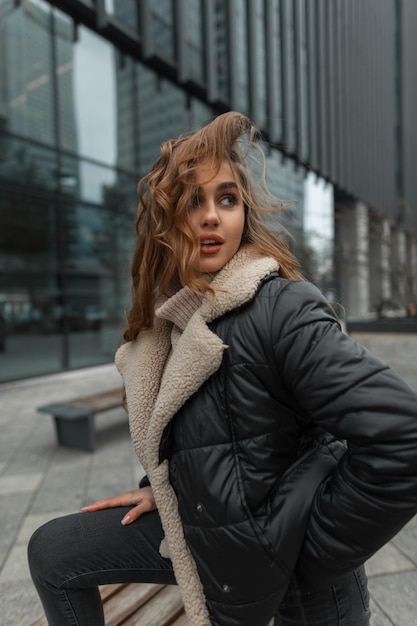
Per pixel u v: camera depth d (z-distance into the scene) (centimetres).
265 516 82
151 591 164
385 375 73
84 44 901
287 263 102
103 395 484
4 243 789
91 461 393
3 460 400
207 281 98
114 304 1013
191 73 950
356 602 98
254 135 106
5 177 780
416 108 2950
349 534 76
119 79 972
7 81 770
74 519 113
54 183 869
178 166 92
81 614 109
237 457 83
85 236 941
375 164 2262
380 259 1112
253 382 82
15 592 212
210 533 84
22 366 822
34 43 810
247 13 1137
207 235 93
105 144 961
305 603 94
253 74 1144
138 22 824
